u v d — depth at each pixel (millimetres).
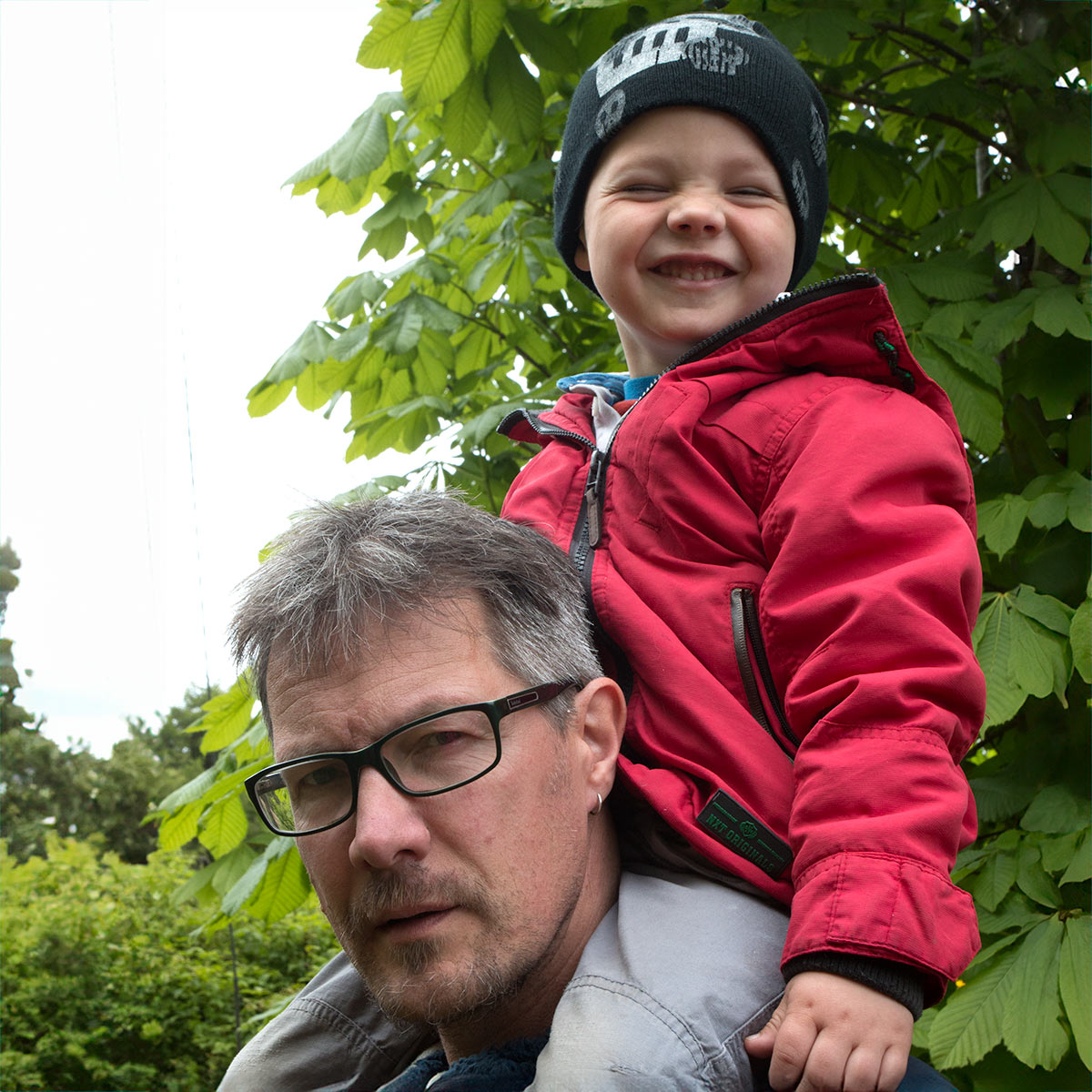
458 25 2492
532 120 2646
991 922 2076
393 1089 1215
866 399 1204
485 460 3004
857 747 991
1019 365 2428
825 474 1134
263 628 1018
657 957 970
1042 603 2070
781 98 1371
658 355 1421
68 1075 7605
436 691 954
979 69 2529
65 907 9008
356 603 974
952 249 2740
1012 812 2227
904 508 1122
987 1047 1889
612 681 1096
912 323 2289
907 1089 1014
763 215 1358
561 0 2545
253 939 8594
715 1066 905
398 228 3020
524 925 949
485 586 1013
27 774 16672
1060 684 1983
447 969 918
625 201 1368
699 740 1102
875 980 900
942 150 3080
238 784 2643
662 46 1362
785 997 938
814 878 956
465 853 932
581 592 1144
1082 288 2311
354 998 1356
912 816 946
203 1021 8062
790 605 1102
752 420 1217
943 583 1058
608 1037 904
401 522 1046
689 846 1103
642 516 1234
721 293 1347
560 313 3494
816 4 2455
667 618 1167
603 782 1074
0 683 17172
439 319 2934
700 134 1339
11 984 8180
